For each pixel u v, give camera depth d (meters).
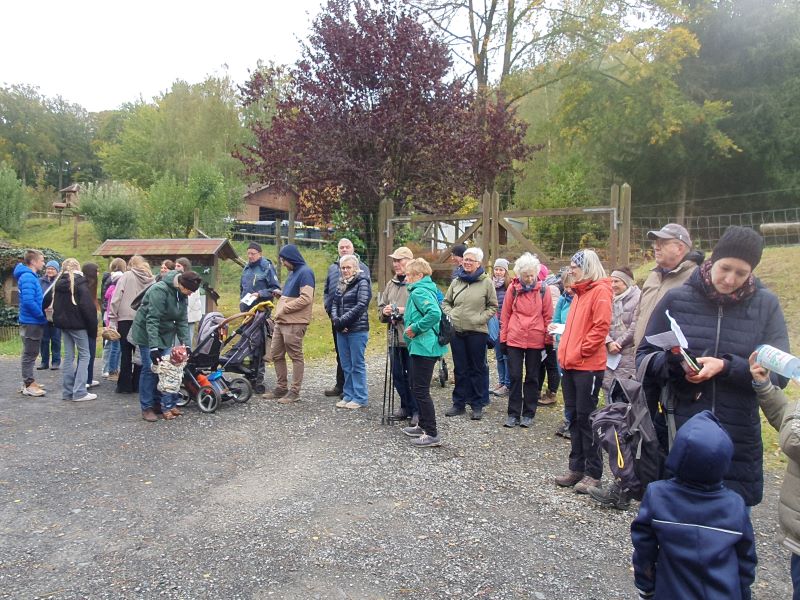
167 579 3.29
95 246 27.89
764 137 23.58
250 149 14.08
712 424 2.29
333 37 12.80
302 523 3.98
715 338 2.81
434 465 5.11
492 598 3.13
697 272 2.94
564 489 4.63
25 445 5.57
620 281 5.51
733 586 2.16
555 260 11.03
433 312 5.30
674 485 2.32
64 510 4.18
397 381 6.35
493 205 11.57
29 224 34.78
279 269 17.41
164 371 6.20
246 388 7.08
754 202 24.92
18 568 3.40
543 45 21.33
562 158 27.03
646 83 22.38
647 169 25.27
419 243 14.32
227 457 5.27
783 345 2.73
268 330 7.54
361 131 12.34
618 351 5.45
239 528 3.90
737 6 24.39
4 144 63.28
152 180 37.34
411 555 3.57
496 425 6.31
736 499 2.27
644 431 3.12
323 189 13.66
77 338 7.25
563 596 3.16
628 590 3.22
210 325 6.84
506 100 21.59
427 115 13.05
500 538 3.80
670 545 2.24
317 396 7.50
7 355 11.62
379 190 13.03
